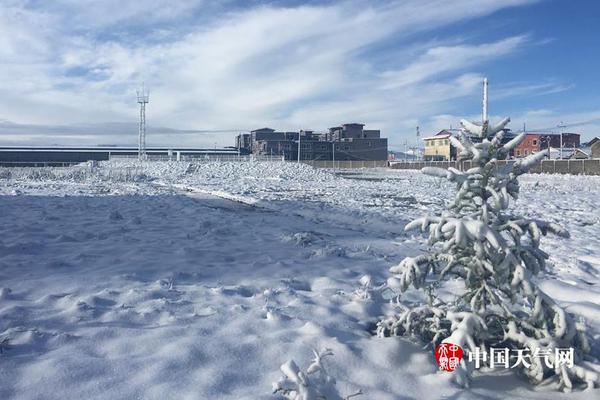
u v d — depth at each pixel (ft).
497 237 14.12
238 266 27.50
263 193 87.25
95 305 19.47
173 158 290.15
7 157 315.58
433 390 13.42
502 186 14.37
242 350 15.19
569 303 21.02
